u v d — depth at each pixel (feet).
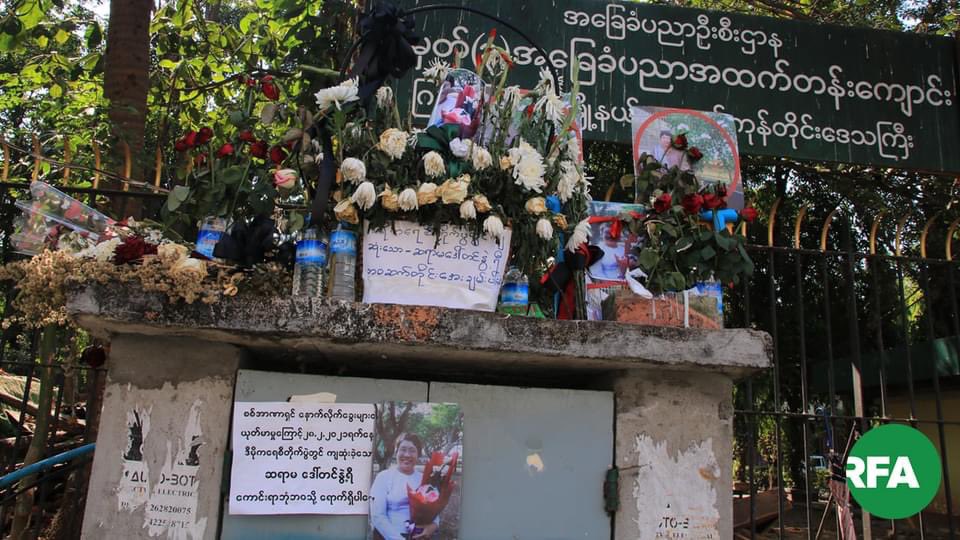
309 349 7.89
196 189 8.14
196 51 20.76
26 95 22.70
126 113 15.40
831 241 29.60
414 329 7.32
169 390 7.55
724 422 8.46
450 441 7.71
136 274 7.06
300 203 8.29
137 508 7.29
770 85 16.17
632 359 7.77
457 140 8.00
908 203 26.50
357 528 7.49
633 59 15.83
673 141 10.42
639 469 8.18
